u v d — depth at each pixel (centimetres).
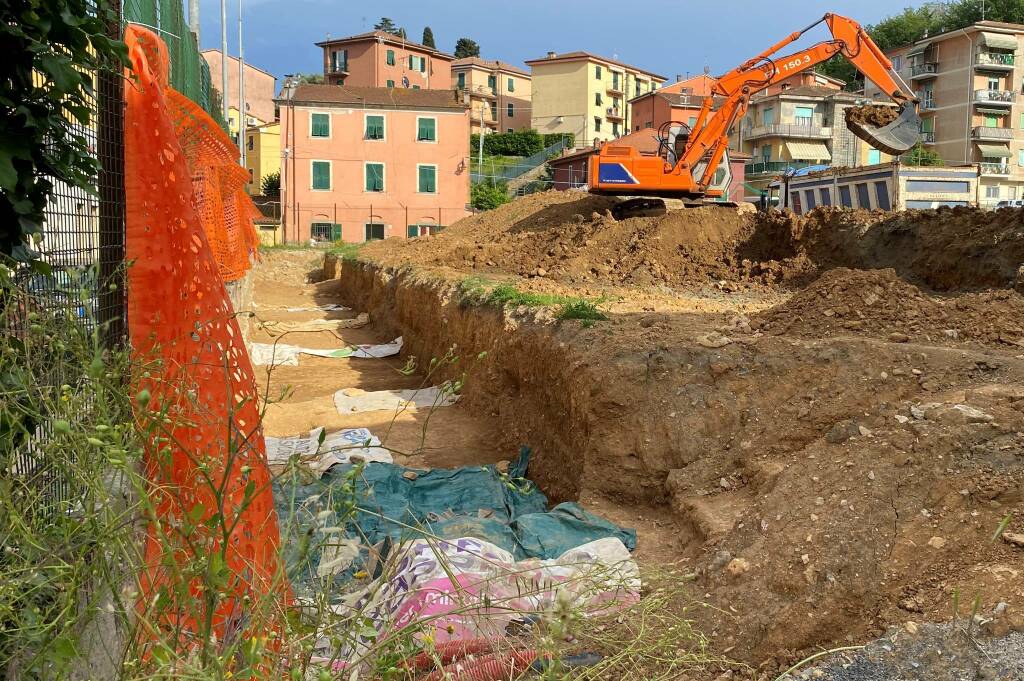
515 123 8719
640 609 376
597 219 2067
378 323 1973
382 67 7438
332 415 1116
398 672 283
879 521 480
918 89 6341
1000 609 405
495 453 981
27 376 274
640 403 744
